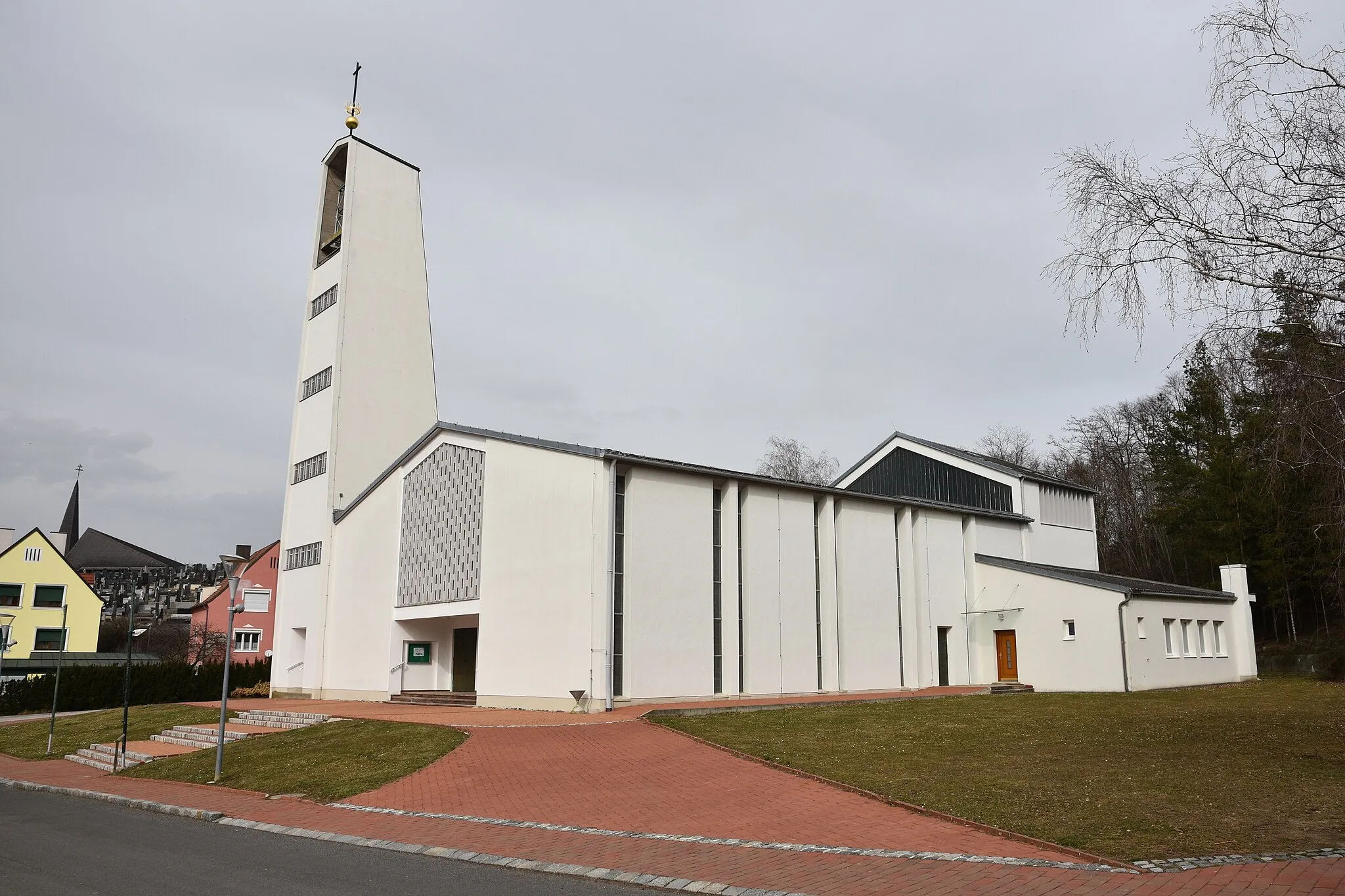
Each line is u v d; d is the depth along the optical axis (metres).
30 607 53.47
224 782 17.36
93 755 23.66
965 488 40.19
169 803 15.37
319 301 39.59
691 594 25.97
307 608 36.25
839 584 30.50
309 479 37.75
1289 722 19.77
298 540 37.81
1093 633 32.00
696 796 13.32
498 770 15.85
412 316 39.69
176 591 97.12
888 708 23.91
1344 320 11.08
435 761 16.89
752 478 27.84
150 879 9.52
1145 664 31.88
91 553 102.38
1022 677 33.78
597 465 24.31
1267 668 40.59
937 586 34.22
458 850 10.46
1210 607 36.59
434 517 30.14
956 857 9.31
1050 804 11.52
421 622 31.72
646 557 25.06
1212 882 7.95
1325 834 9.45
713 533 27.06
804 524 29.56
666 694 24.81
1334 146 11.07
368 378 37.84
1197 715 21.97
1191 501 44.41
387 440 37.88
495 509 27.27
